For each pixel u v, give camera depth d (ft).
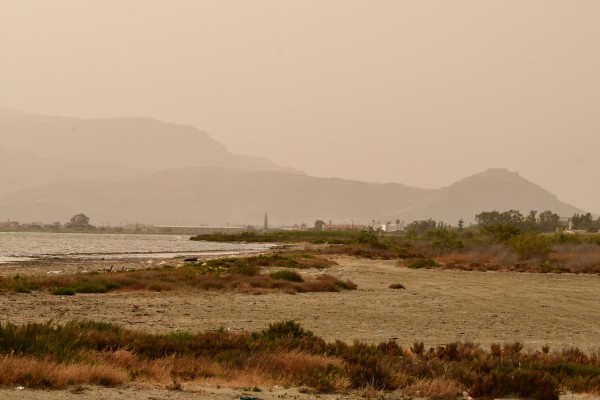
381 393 52.26
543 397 53.26
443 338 86.43
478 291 160.56
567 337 92.12
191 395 47.65
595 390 57.47
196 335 70.28
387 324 97.96
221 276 161.07
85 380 50.11
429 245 415.85
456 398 53.01
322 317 102.68
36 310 99.30
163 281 147.54
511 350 73.05
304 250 383.24
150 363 57.82
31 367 49.16
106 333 66.18
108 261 268.62
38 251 389.80
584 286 183.21
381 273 213.05
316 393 51.65
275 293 137.80
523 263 276.21
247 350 64.28
